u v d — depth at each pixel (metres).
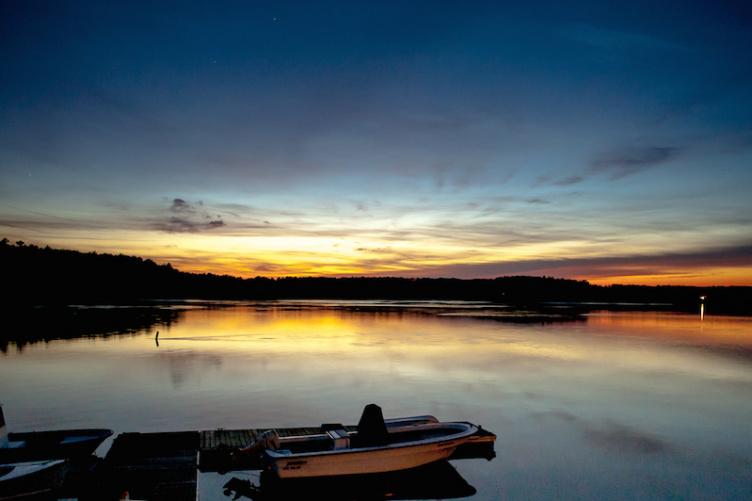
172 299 143.50
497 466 17.17
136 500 12.75
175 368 33.12
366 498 14.90
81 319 68.38
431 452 15.48
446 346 45.72
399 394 26.62
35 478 12.45
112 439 18.72
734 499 14.95
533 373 33.09
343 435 15.26
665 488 15.66
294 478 14.16
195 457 15.39
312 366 34.44
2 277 147.38
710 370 35.09
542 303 149.12
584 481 16.00
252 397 25.47
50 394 25.80
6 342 45.28
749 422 22.38
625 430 21.06
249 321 71.12
